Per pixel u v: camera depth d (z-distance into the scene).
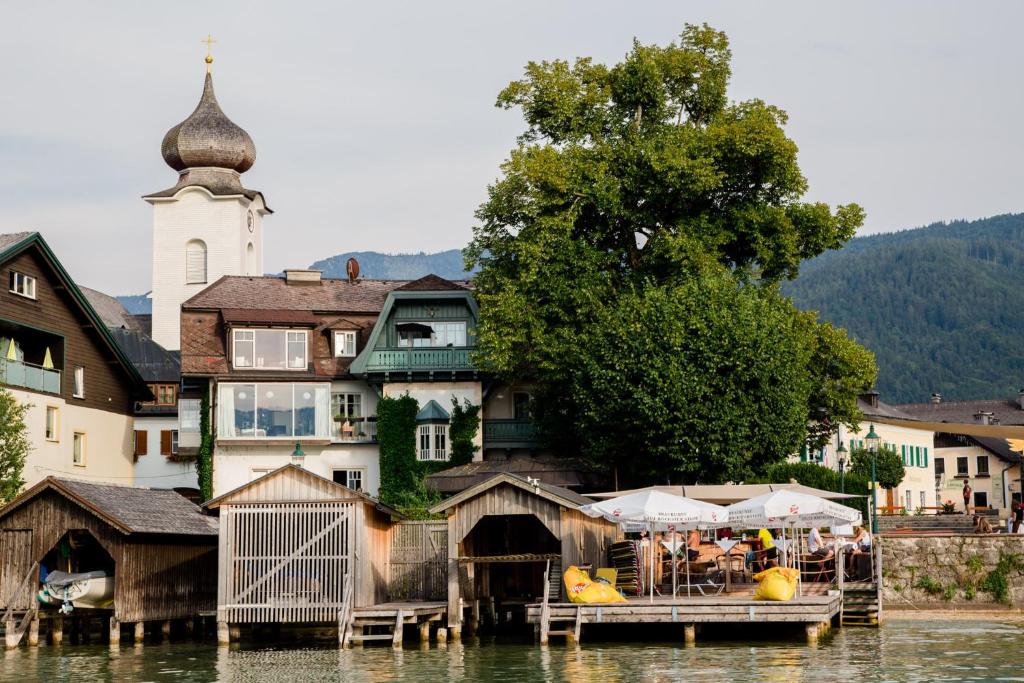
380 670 34.88
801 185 67.50
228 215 108.00
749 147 64.69
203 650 41.44
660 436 59.25
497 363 65.06
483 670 34.25
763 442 59.31
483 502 43.00
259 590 42.41
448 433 71.00
